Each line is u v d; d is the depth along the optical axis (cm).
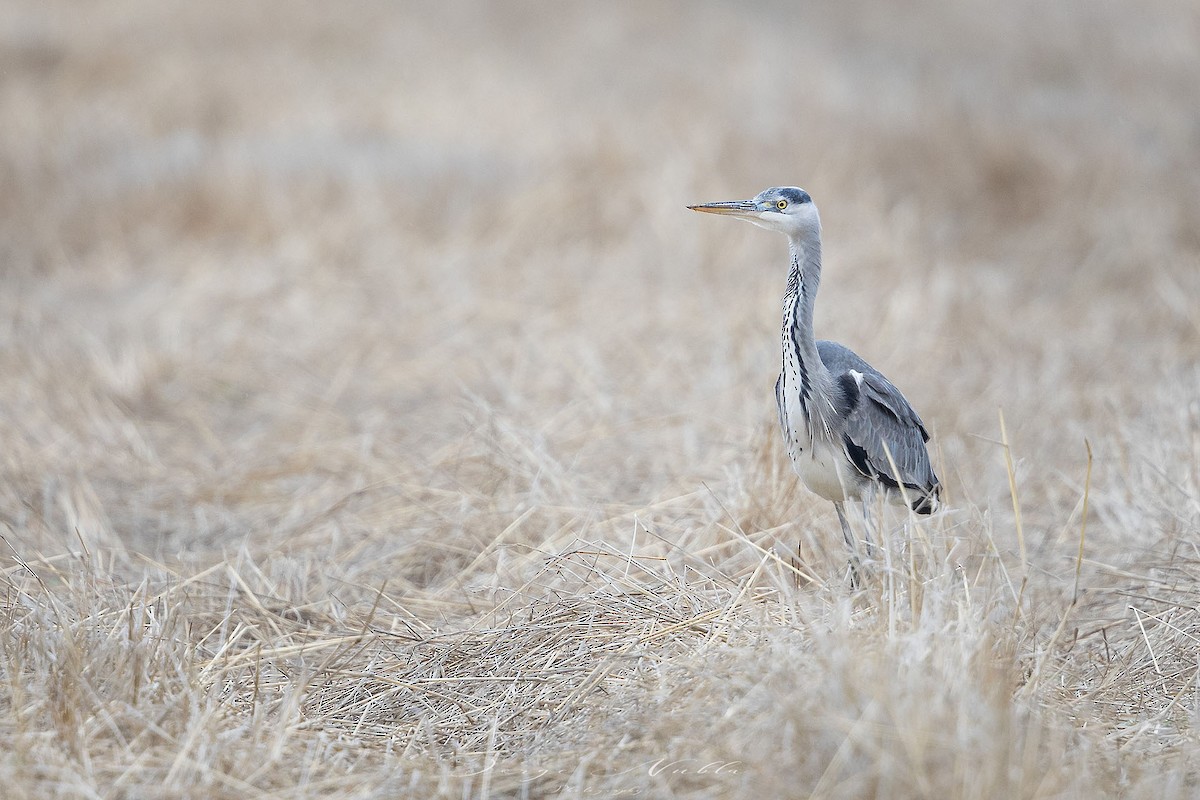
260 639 771
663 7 3403
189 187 1898
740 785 556
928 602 675
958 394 1242
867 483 824
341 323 1501
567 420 1177
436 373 1348
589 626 738
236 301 1570
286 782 600
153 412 1273
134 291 1641
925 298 1481
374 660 766
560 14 3353
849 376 812
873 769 535
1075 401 1209
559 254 1722
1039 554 913
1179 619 777
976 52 2825
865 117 2130
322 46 2888
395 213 1847
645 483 1038
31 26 2756
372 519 1018
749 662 621
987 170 1884
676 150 1959
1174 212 1723
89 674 651
